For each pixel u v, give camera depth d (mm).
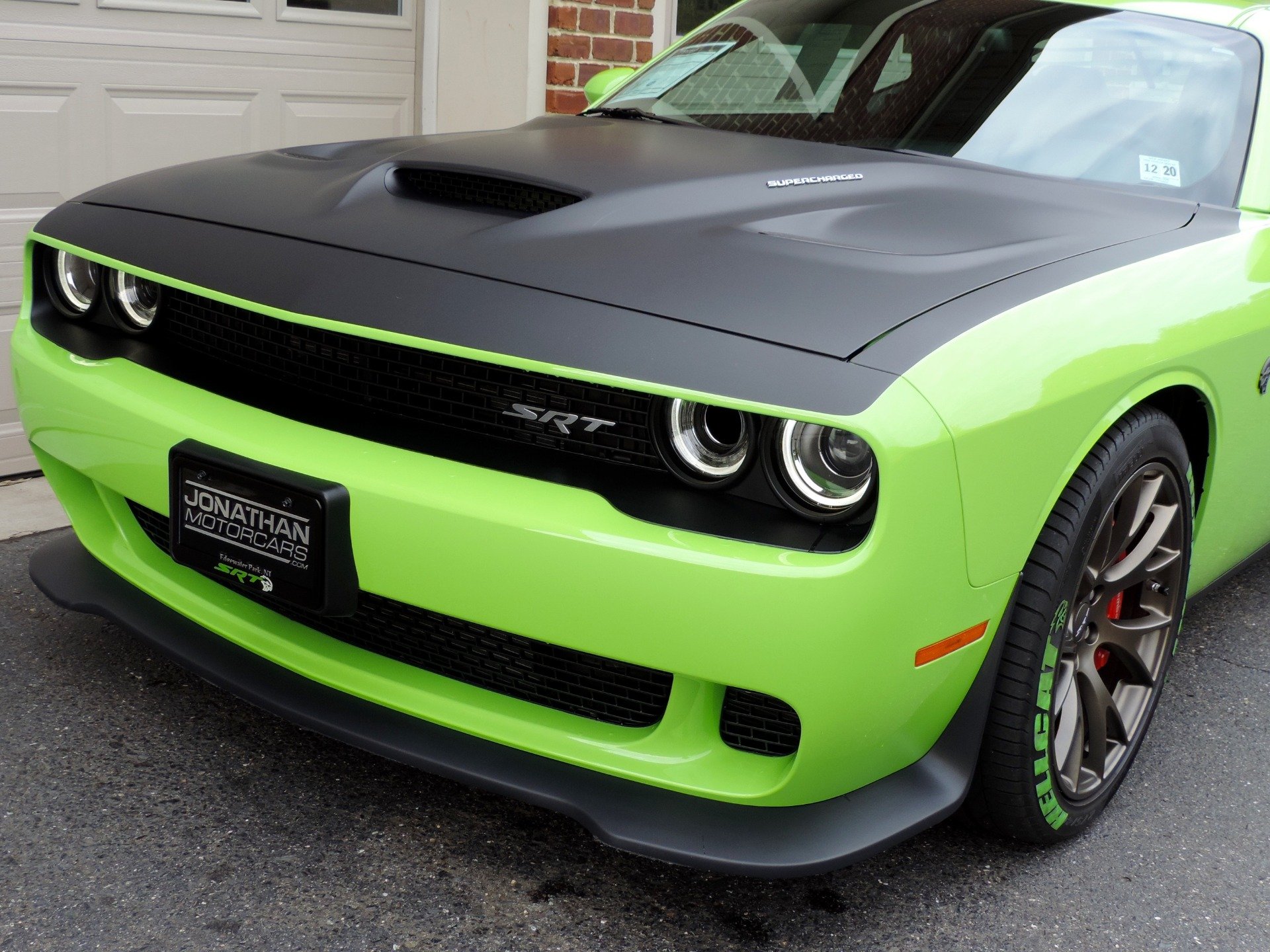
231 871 1819
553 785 1684
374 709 1816
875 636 1522
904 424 1477
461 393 1716
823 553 1494
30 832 1861
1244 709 2643
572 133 2445
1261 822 2223
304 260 1782
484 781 1699
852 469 1510
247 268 1802
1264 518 2635
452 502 1590
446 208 1950
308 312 1688
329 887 1808
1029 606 1803
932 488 1511
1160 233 2145
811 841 1653
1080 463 1834
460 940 1721
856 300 1631
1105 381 1788
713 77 2783
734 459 1577
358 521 1646
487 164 2051
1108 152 2371
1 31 3217
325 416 1774
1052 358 1707
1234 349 2135
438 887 1830
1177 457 2064
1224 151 2461
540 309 1610
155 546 2131
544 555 1550
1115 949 1838
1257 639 3002
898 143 2396
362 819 1973
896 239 1873
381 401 1779
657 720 1712
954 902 1910
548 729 1720
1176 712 2605
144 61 3549
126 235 1985
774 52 2766
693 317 1579
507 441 1702
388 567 1647
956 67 2539
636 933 1770
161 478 1851
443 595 1625
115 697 2260
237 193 2064
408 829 1959
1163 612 2229
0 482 3293
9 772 2006
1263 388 2291
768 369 1498
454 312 1631
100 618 2551
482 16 4328
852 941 1794
